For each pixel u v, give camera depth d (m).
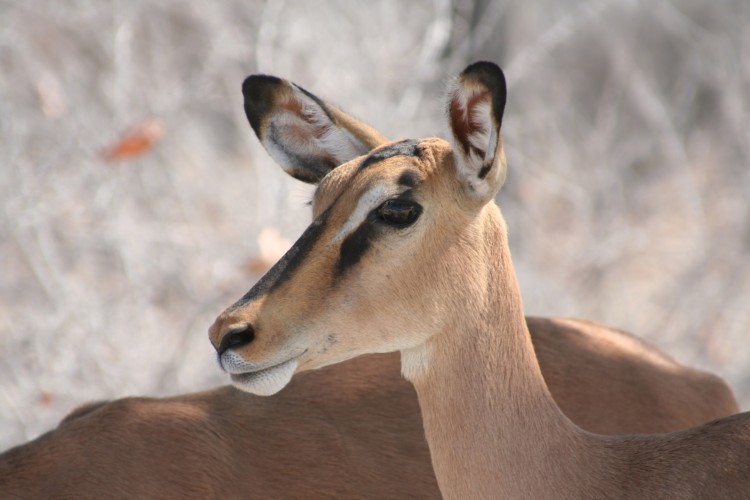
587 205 17.16
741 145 18.45
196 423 7.18
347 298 6.06
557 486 6.27
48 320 12.21
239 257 14.07
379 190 6.03
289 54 15.23
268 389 6.07
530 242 16.56
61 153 13.41
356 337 6.14
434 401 6.38
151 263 13.77
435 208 6.12
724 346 14.80
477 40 15.26
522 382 6.35
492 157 6.01
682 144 19.72
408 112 14.42
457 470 6.36
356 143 6.87
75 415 7.58
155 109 15.01
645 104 19.64
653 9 21.34
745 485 6.10
